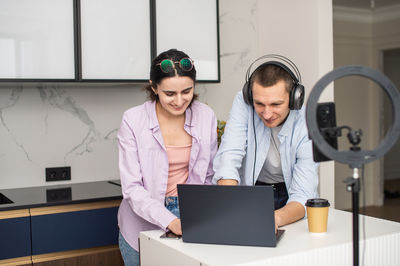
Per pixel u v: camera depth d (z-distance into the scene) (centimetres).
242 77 354
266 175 201
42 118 297
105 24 270
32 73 256
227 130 191
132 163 185
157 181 190
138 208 173
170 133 195
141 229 190
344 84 609
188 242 146
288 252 131
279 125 189
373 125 630
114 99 314
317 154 118
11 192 274
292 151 186
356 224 112
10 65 251
